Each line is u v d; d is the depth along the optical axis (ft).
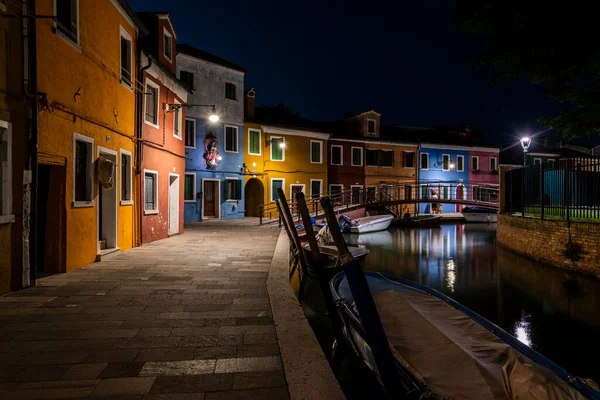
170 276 25.73
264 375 12.02
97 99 30.96
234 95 87.30
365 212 104.94
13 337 14.71
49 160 24.43
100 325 16.17
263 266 29.60
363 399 15.26
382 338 11.22
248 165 90.12
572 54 38.32
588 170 41.47
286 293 21.25
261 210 70.59
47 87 24.03
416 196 115.96
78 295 20.67
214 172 82.69
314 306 28.86
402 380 11.80
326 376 11.68
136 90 39.91
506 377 10.81
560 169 44.91
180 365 12.61
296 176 99.04
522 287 36.78
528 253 49.67
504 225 58.75
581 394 10.03
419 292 21.57
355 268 11.58
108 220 34.86
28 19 21.68
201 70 80.84
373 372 14.94
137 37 40.09
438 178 125.59
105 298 20.18
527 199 52.70
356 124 116.47
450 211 131.03
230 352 13.69
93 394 10.69
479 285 38.17
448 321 16.90
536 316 29.04
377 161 115.65
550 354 22.89
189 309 18.57
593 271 38.27
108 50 33.01
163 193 48.37
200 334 15.37
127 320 16.84
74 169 27.50
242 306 19.13
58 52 25.23
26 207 21.85
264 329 15.98
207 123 81.66
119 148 35.68
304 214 26.63
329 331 23.45
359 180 111.96
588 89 44.32
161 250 37.86
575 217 44.32
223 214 84.48
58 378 11.57
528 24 38.42
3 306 18.57
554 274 40.93
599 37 36.24
